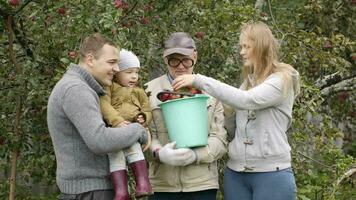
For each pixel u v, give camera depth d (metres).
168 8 5.81
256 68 4.25
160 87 4.52
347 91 9.05
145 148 4.15
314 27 8.59
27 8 5.71
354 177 6.27
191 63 4.45
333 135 6.64
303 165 6.29
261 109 4.21
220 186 5.77
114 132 3.72
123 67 4.22
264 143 4.19
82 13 5.03
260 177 4.22
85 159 3.79
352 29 8.91
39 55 5.69
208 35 6.11
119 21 5.19
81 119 3.67
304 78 6.43
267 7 8.25
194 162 4.32
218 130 4.41
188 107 4.18
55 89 3.80
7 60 5.99
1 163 6.69
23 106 5.98
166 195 4.49
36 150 6.11
